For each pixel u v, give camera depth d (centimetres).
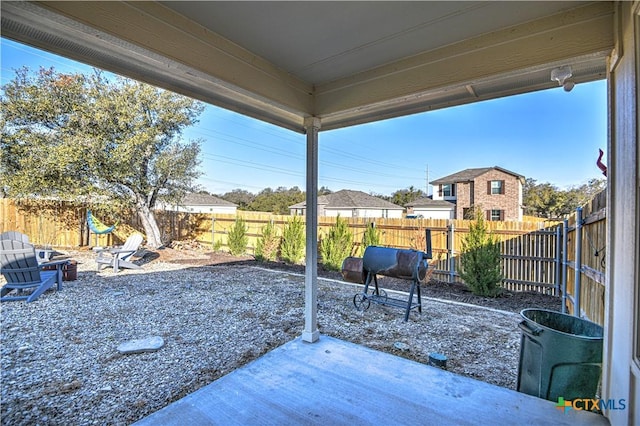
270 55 241
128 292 537
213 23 197
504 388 231
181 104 916
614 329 186
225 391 227
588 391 203
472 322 414
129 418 208
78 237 919
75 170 795
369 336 362
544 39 191
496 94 258
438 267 696
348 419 196
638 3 146
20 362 286
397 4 176
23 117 748
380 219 778
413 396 221
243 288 588
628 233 165
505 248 617
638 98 151
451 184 2017
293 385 235
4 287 477
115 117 823
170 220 1105
